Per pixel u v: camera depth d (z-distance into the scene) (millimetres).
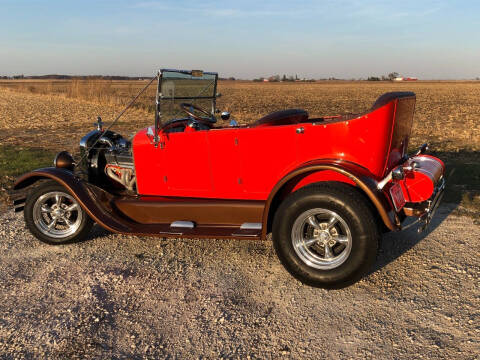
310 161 3762
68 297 3699
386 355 2797
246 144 4113
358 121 3568
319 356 2822
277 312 3387
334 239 3594
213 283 3904
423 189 3768
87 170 5402
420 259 4242
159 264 4348
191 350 2941
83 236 4922
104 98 32219
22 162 9734
